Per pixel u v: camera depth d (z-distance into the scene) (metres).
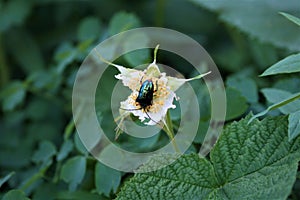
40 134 0.66
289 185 0.42
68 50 0.65
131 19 0.65
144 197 0.45
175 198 0.45
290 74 0.60
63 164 0.55
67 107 0.67
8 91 0.67
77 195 0.52
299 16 0.66
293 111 0.46
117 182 0.50
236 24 0.67
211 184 0.45
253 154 0.45
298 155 0.44
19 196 0.48
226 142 0.45
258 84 0.63
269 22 0.66
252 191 0.44
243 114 0.52
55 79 0.67
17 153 0.63
